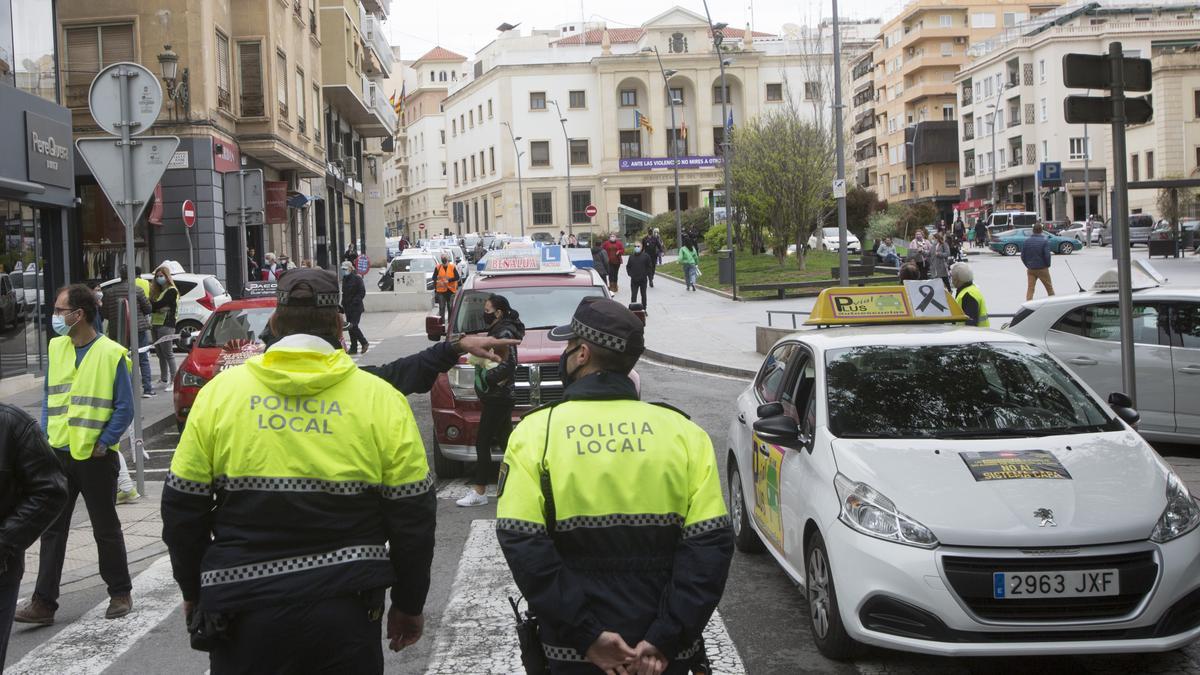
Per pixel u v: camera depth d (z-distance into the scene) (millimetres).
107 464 6418
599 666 2996
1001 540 4828
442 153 116812
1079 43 74688
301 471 3104
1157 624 4797
